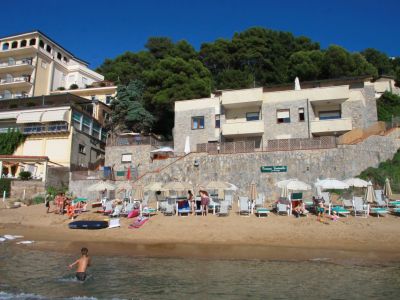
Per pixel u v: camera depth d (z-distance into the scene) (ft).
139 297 33.22
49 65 214.07
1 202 108.17
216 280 38.40
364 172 95.96
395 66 252.21
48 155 142.31
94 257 50.98
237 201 97.86
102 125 168.25
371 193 73.26
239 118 128.47
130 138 130.31
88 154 153.79
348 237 60.85
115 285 37.11
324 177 93.66
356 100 119.85
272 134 121.19
